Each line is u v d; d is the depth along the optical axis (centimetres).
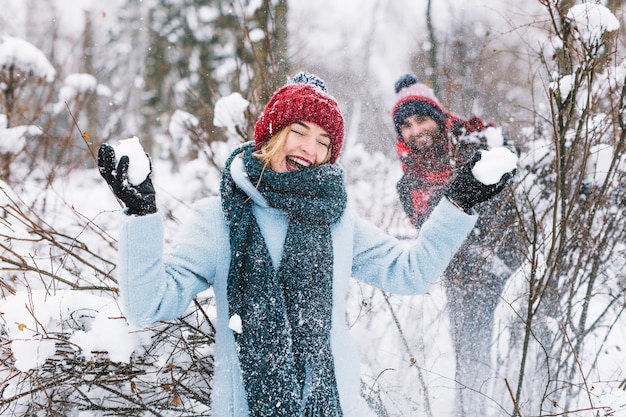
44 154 435
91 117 700
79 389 219
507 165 162
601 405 218
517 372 258
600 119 261
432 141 283
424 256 173
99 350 196
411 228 303
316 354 161
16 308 198
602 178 261
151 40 1033
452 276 265
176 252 160
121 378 203
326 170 168
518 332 260
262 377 157
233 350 162
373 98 469
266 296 158
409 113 284
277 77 394
